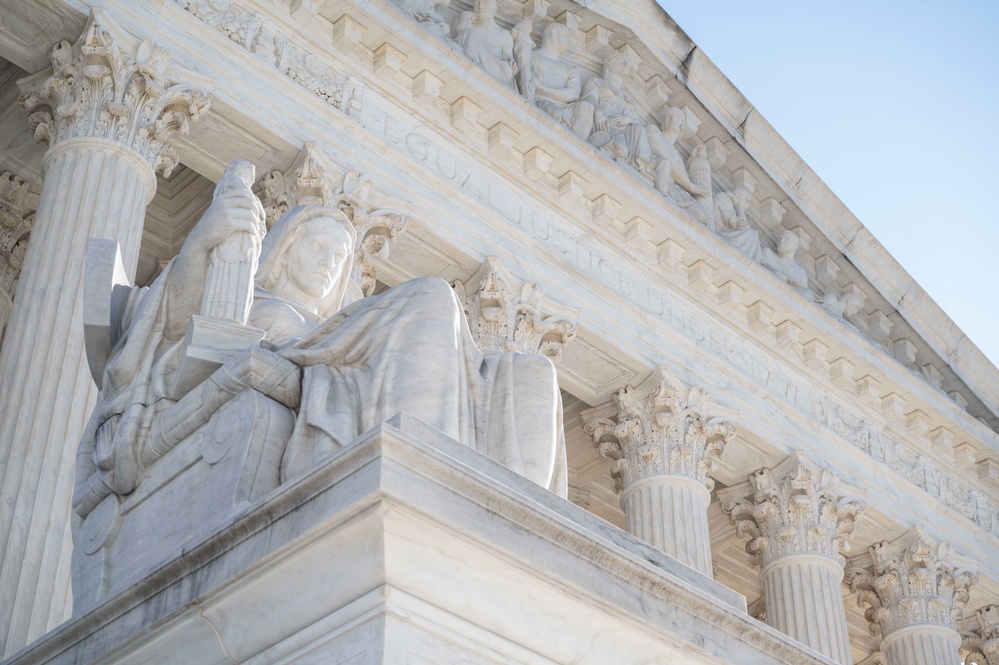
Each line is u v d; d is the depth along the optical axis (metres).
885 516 29.89
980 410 34.44
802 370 29.56
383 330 6.39
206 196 24.39
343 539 4.88
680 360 26.34
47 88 18.88
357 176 21.61
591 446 28.30
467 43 25.12
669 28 28.83
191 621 5.37
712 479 26.70
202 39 20.66
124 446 6.73
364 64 22.91
